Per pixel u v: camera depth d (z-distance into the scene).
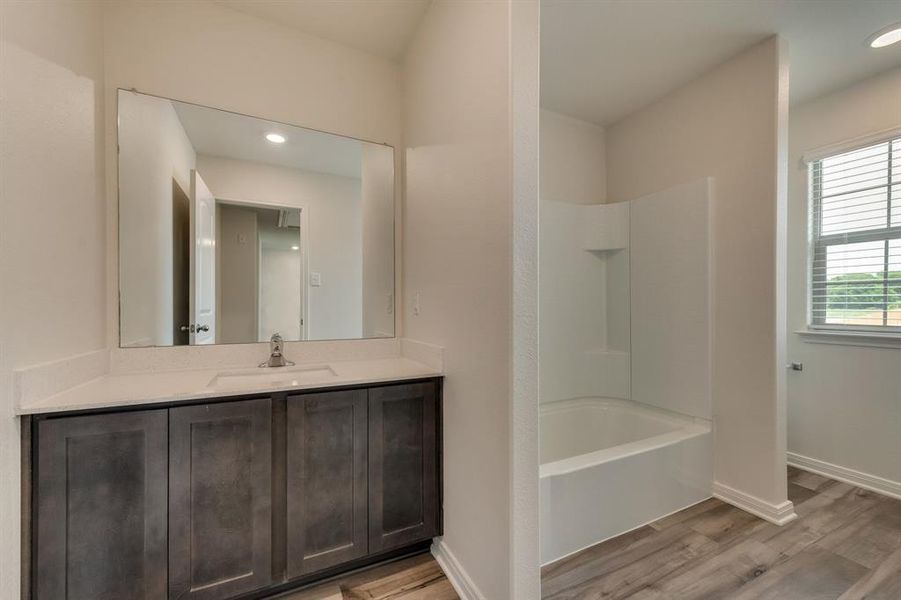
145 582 1.21
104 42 1.57
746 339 2.09
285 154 1.93
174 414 1.25
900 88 2.19
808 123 2.58
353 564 1.59
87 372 1.41
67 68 1.29
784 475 2.00
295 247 1.97
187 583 1.26
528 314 1.23
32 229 1.11
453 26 1.56
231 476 1.32
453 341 1.58
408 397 1.62
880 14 1.82
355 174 2.08
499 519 1.25
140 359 1.64
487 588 1.31
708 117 2.31
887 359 2.24
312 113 1.98
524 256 1.22
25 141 1.08
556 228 2.79
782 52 1.99
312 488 1.44
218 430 1.31
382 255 2.14
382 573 1.59
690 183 2.36
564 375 2.81
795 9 1.80
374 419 1.55
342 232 2.05
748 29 1.94
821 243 2.56
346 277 2.06
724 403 2.20
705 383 2.26
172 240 1.71
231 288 1.84
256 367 1.84
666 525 1.93
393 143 2.17
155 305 1.68
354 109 2.08
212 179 1.80
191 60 1.73
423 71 1.86
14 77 1.04
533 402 1.24
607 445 2.79
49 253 1.19
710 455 2.23
